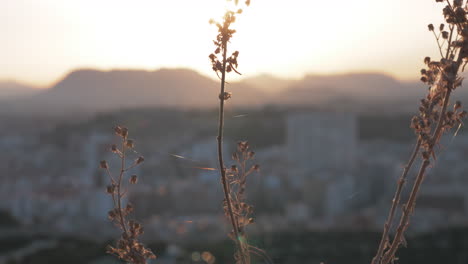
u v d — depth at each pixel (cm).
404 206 167
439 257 3253
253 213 175
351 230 4953
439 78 172
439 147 166
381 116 13162
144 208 7112
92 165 11031
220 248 2694
